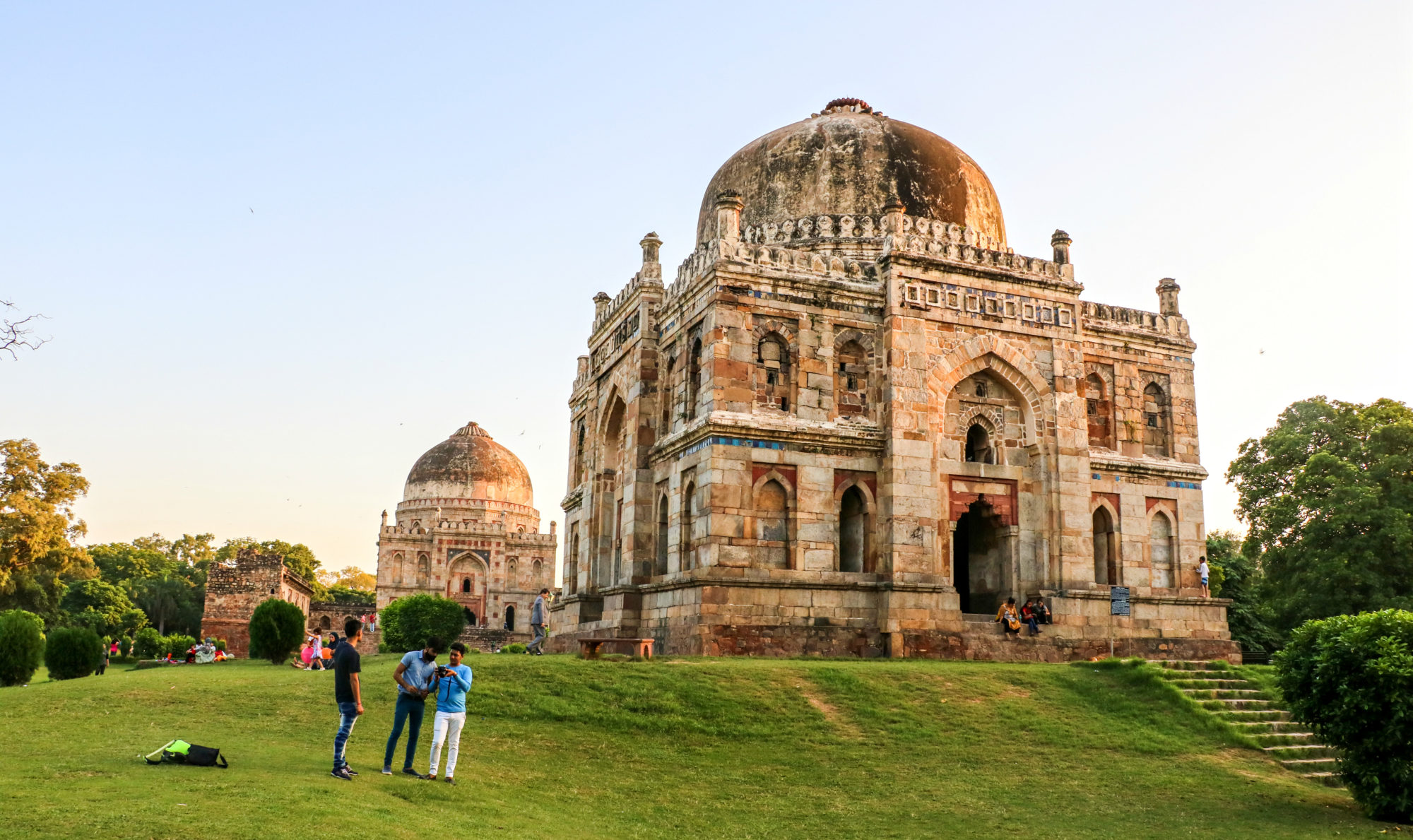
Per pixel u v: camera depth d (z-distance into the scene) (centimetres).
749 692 2325
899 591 3047
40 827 1101
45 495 6319
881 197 3703
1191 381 3809
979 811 1784
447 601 4503
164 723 1919
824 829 1655
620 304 3925
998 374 3356
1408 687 1792
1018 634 3147
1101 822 1744
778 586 3003
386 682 2291
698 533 3073
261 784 1374
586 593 3884
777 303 3200
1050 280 3441
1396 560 4094
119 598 8012
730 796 1798
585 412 4412
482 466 8381
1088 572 3294
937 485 3177
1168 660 3203
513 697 2194
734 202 3231
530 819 1480
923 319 3262
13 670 3031
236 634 6294
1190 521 3650
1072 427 3375
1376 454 4356
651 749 2017
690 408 3319
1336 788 2041
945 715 2303
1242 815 1802
